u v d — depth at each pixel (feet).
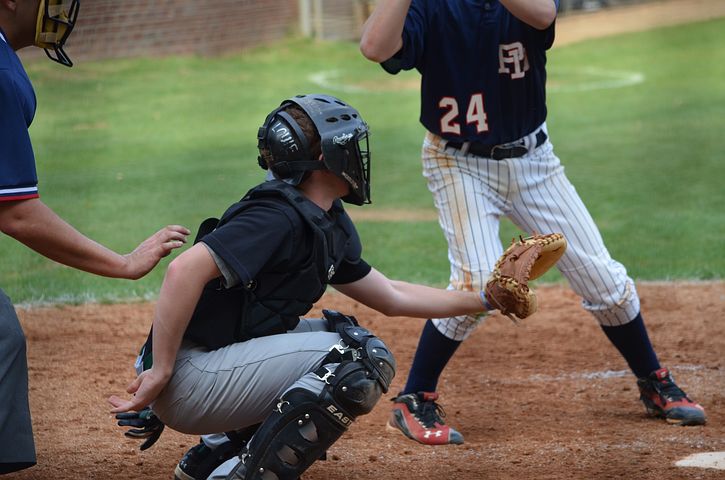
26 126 29.37
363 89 200.64
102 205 106.73
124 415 33.53
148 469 39.27
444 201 43.24
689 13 284.82
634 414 47.32
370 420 47.21
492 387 52.80
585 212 44.24
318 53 239.71
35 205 29.17
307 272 29.81
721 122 159.63
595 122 163.32
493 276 32.32
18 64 29.55
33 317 65.31
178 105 179.22
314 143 30.14
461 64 41.42
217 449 34.78
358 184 30.78
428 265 80.43
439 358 44.11
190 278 28.14
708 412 47.09
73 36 220.64
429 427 43.24
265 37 251.19
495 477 37.88
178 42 234.38
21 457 31.30
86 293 71.41
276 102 185.26
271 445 29.76
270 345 30.50
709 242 87.86
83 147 143.84
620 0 306.55
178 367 30.22
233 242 28.37
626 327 45.47
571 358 58.34
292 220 29.12
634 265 79.92
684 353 57.98
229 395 30.17
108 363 55.67
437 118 42.55
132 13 228.63
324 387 29.63
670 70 215.92
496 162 42.63
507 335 63.36
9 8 30.01
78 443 42.55
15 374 30.99
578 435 43.78
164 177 123.34
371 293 33.04
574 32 270.67
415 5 40.91
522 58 41.37
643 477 37.22
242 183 120.37
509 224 98.53
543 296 72.84
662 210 102.68
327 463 40.01
